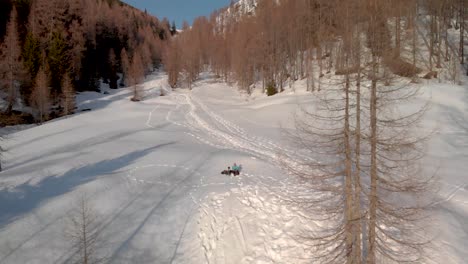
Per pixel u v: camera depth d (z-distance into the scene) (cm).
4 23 6275
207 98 6525
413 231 1217
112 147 2777
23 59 5128
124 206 1683
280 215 1526
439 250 1133
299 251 1305
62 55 5681
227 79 8706
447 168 1859
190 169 2208
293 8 6366
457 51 4341
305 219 1443
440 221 1270
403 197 1424
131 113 4912
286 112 3906
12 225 1424
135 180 1989
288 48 6284
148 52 10162
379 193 1223
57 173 2053
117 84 8419
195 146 2878
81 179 1933
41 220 1487
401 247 1152
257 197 1711
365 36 936
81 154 2528
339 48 1092
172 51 9119
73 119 4419
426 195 1473
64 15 7188
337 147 1059
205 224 1569
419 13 5062
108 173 2067
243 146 2900
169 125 4000
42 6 6806
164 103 5997
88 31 7825
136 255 1397
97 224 1513
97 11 9531
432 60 4244
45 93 4681
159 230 1538
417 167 1772
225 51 8725
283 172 2061
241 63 6988
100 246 1397
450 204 1436
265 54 6406
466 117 2820
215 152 2634
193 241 1486
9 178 1917
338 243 1224
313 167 1144
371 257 934
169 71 8350
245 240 1431
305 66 5844
